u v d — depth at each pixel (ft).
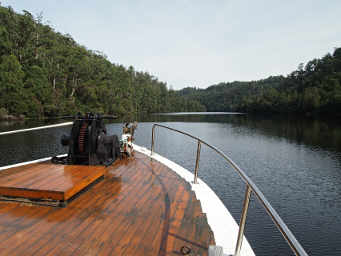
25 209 8.11
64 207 8.31
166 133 132.05
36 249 5.92
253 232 33.32
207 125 184.03
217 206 8.60
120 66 383.24
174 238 6.54
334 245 31.65
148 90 408.46
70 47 264.52
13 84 146.41
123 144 16.01
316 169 70.33
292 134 139.74
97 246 6.09
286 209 43.47
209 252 5.27
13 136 54.60
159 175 12.27
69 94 217.77
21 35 194.18
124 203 8.77
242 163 75.77
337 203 45.98
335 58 359.66
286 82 427.33
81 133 12.20
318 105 269.23
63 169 10.89
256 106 406.62
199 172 62.49
